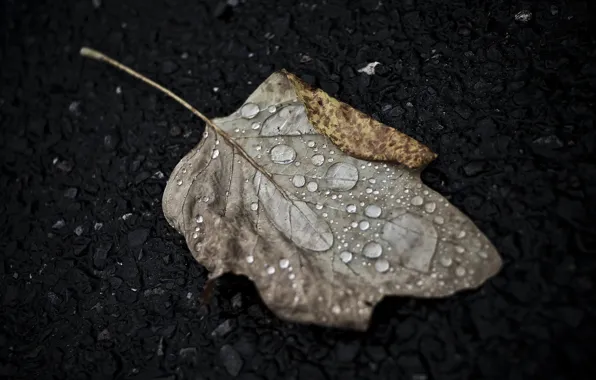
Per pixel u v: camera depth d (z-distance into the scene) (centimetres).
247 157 24
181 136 28
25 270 27
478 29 27
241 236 23
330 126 24
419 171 23
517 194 24
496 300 23
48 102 30
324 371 23
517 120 25
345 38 28
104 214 27
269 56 29
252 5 30
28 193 28
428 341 23
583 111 25
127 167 28
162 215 27
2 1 33
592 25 26
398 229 23
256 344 24
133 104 29
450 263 22
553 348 22
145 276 25
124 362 24
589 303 22
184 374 24
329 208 23
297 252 23
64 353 25
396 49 28
